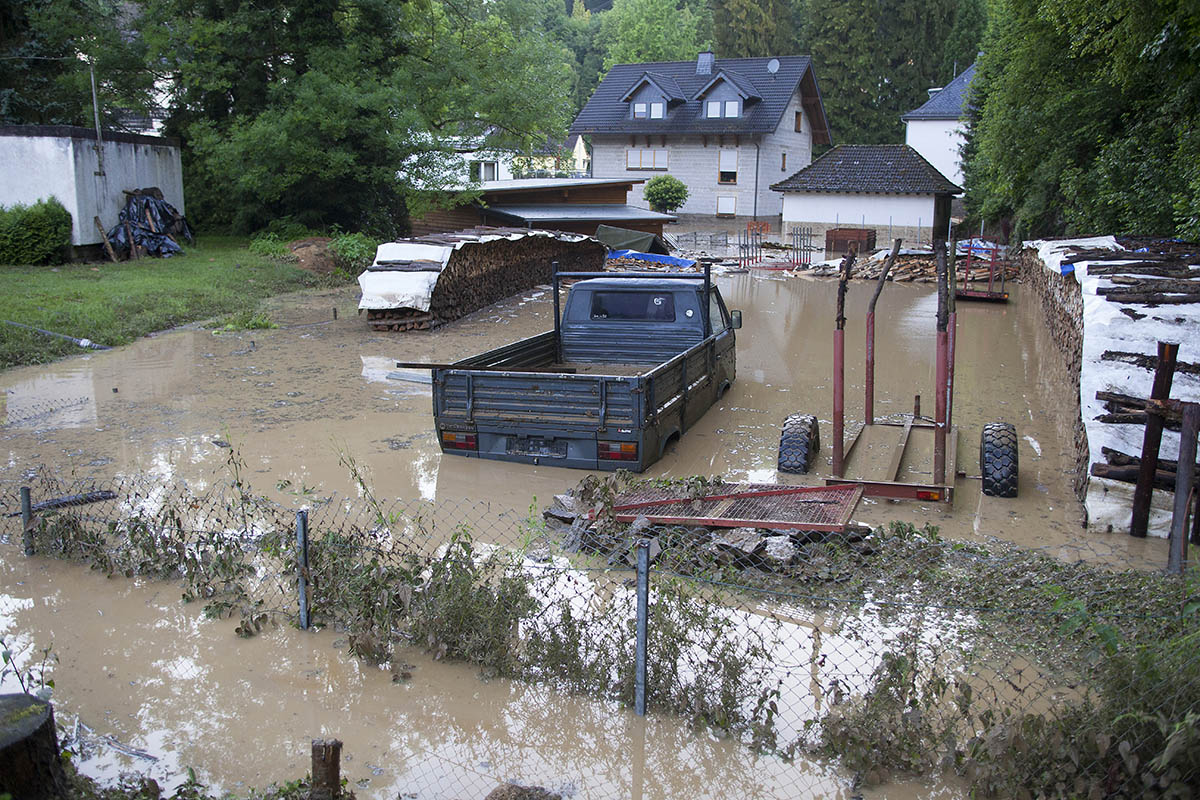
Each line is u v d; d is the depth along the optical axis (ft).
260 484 28.40
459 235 72.79
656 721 15.97
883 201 124.57
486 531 24.29
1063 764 13.34
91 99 94.94
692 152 174.60
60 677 17.31
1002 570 21.18
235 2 97.19
